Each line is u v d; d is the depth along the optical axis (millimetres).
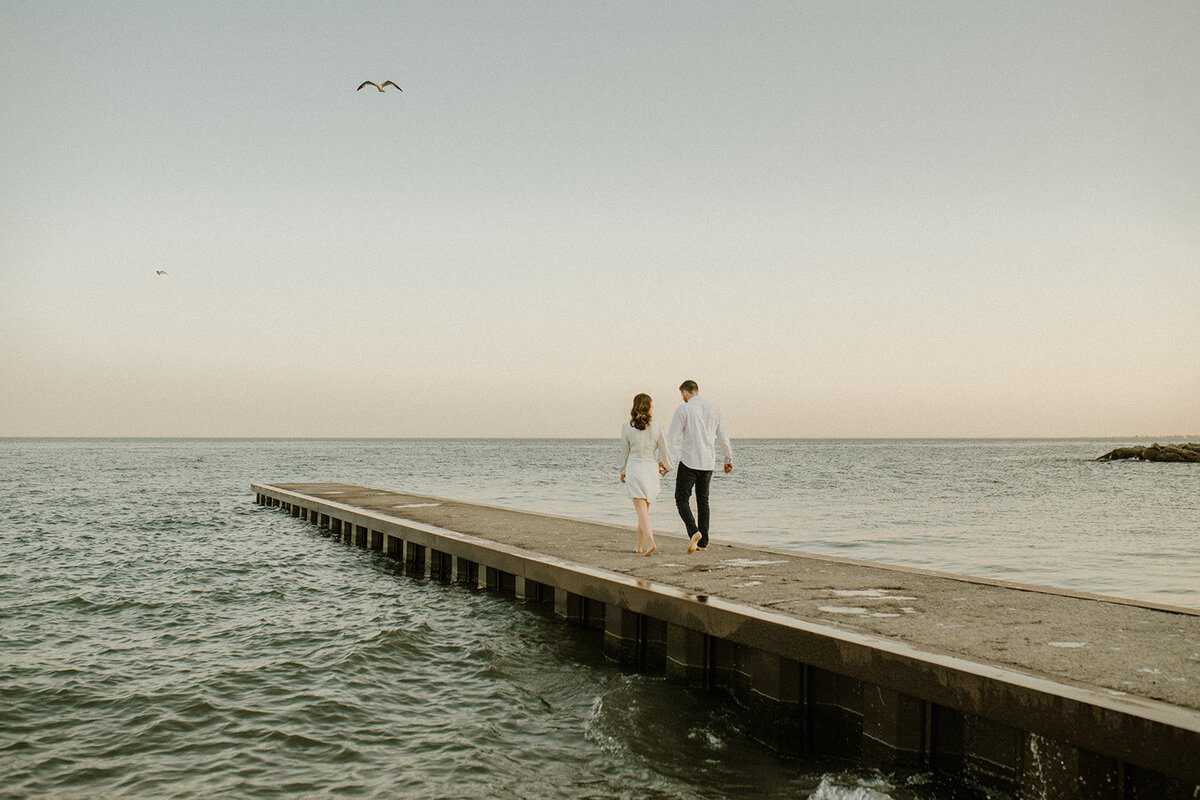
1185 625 5234
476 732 5746
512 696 6598
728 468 9039
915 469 53625
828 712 5344
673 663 6613
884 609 5770
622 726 5840
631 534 11008
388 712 6172
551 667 7422
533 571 8617
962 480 39875
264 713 6086
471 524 12492
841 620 5387
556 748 5461
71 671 7105
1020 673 4051
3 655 7605
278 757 5250
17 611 9586
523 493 29250
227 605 10125
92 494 28641
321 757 5258
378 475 43469
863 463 65750
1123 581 11703
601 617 8258
